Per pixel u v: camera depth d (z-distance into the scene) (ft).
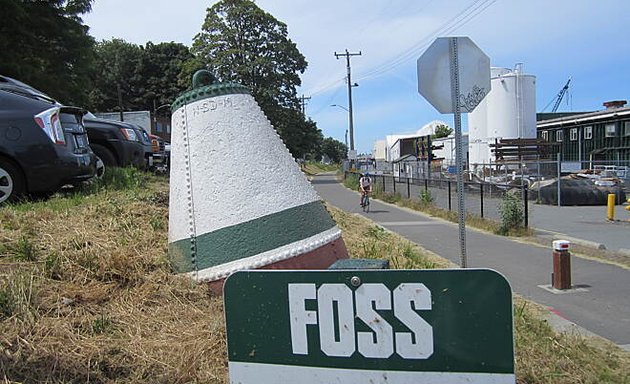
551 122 153.38
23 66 71.20
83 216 19.15
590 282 27.07
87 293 13.67
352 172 138.41
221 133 15.85
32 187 23.35
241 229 15.07
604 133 137.08
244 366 7.17
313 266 15.33
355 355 6.75
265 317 7.06
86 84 88.53
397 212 64.39
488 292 6.29
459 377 6.43
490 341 6.31
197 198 15.58
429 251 36.09
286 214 15.42
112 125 36.01
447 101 19.70
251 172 15.57
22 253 14.79
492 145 118.73
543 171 104.94
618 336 18.81
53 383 10.22
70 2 86.22
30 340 11.10
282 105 140.46
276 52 140.15
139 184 30.53
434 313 6.47
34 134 23.30
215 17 136.98
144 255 16.20
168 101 239.30
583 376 14.34
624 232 48.19
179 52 250.16
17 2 72.79
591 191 78.79
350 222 40.83
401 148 219.00
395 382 6.64
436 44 19.63
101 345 11.62
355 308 6.72
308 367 6.93
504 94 136.15
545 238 43.50
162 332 12.72
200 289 14.82
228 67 133.90
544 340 16.58
